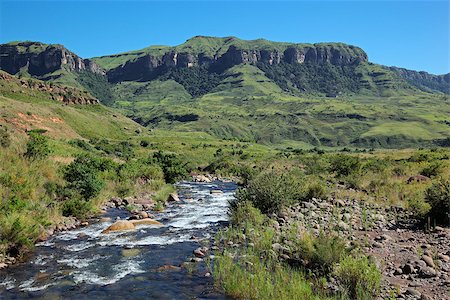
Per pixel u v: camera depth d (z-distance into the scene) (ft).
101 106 543.80
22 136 113.50
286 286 29.14
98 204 70.95
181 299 30.17
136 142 376.07
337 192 77.77
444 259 34.53
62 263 39.32
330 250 33.68
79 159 96.78
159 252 43.21
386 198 71.05
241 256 39.19
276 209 59.00
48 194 65.87
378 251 37.99
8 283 33.63
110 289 32.42
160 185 99.45
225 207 75.46
